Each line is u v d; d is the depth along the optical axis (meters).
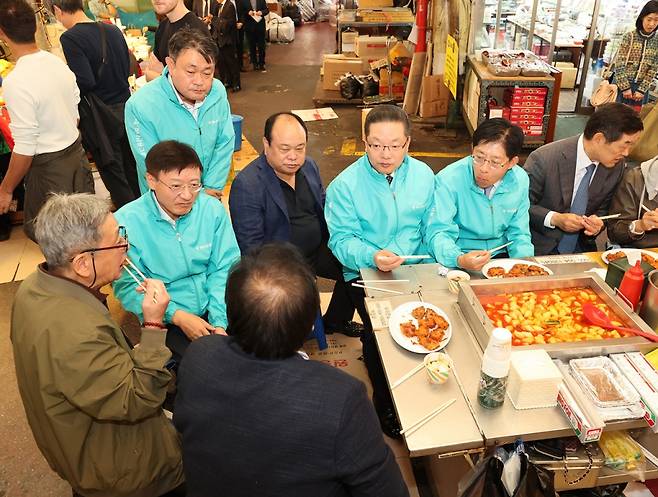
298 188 2.47
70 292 1.44
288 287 1.03
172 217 2.02
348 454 1.00
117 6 5.75
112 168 3.61
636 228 2.36
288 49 9.88
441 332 1.65
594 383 1.45
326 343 2.78
